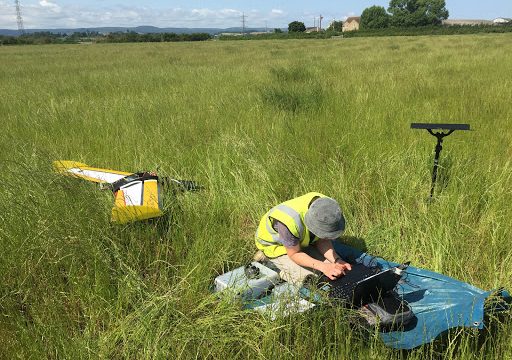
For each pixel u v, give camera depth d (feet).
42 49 142.51
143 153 18.94
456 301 9.51
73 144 20.67
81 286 10.10
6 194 12.51
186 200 13.96
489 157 17.26
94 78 44.04
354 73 40.63
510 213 12.78
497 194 13.61
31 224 11.16
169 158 18.66
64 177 12.76
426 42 108.99
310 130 20.95
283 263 10.85
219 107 27.12
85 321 9.70
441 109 25.00
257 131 21.15
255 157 17.80
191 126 23.17
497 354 8.06
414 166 16.20
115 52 107.34
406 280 10.49
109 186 14.25
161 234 12.38
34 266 10.44
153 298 9.55
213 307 10.07
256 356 8.43
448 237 11.89
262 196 15.01
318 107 26.08
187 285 10.52
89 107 28.37
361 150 18.19
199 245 11.68
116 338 8.87
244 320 9.00
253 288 10.11
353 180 15.81
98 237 11.10
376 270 9.93
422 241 12.12
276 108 26.25
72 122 24.53
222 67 53.52
